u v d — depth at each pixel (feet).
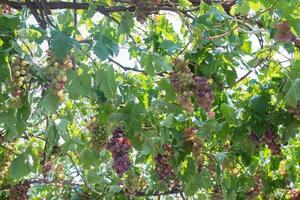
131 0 12.06
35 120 16.30
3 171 14.48
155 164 14.47
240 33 14.05
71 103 17.02
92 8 11.92
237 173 17.21
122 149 11.66
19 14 10.48
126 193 18.67
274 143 14.79
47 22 11.44
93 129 13.16
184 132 14.33
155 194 18.75
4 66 9.32
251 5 11.96
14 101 9.74
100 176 17.43
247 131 14.75
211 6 12.30
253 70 13.35
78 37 13.47
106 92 10.86
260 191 18.10
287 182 18.17
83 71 10.57
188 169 14.65
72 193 19.88
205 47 12.66
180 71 11.76
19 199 15.30
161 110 12.91
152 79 14.20
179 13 12.50
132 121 12.16
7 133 10.82
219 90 13.37
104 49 10.34
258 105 14.46
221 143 16.57
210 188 15.07
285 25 11.33
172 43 13.10
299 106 13.47
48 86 9.59
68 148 13.52
